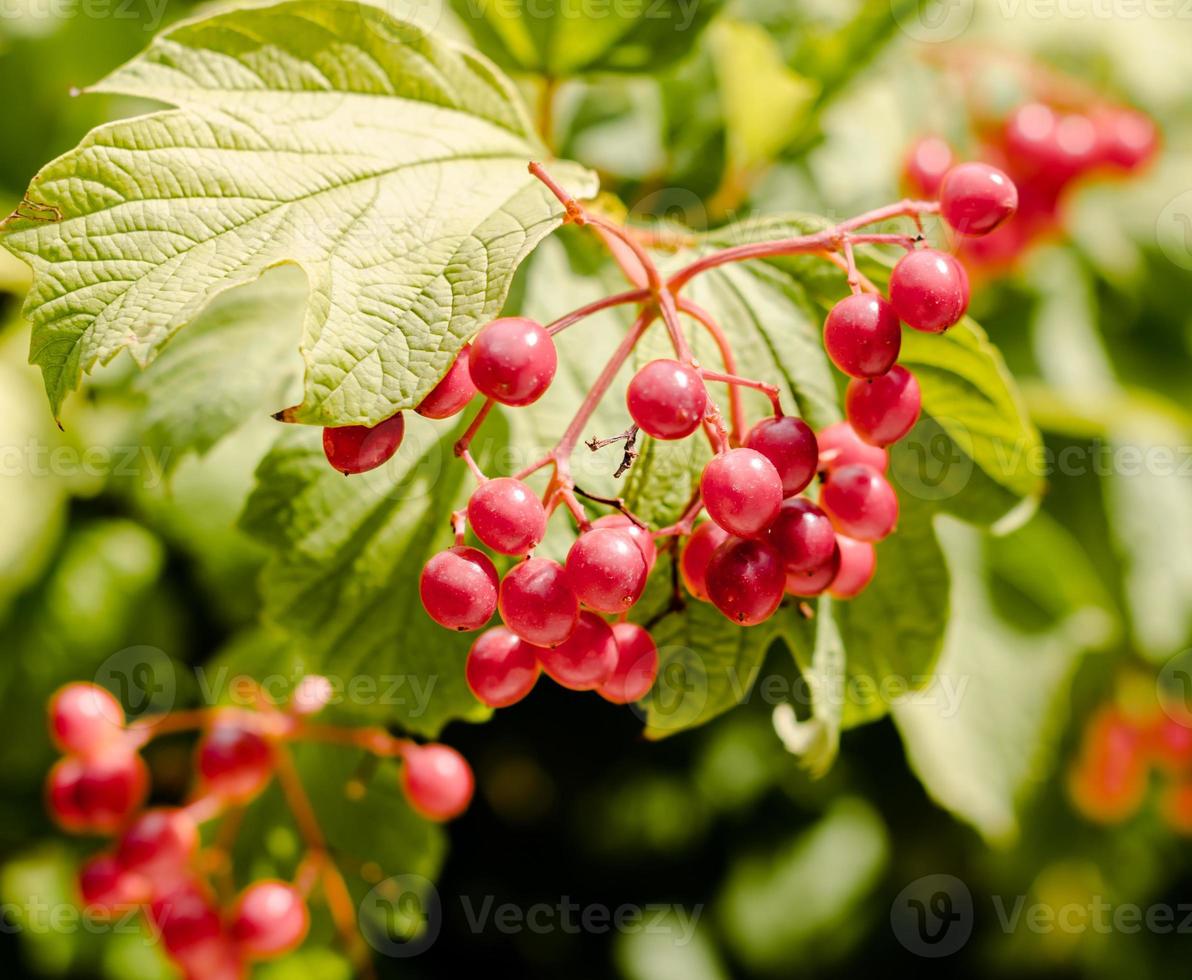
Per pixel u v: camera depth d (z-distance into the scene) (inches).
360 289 13.8
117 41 18.3
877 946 23.4
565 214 13.9
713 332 14.6
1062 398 20.4
